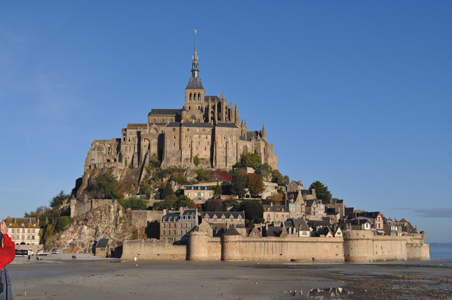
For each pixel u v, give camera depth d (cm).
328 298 9969
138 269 15212
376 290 11112
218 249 19025
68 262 17812
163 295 9969
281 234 19850
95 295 9831
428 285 12044
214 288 11069
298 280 12788
